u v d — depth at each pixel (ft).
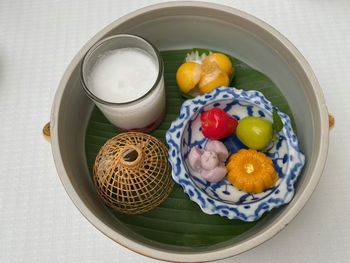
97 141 0.91
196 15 0.90
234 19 0.88
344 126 0.92
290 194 0.77
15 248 0.85
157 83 0.78
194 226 0.82
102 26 1.05
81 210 0.71
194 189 0.79
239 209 0.77
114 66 0.86
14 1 1.09
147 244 0.73
